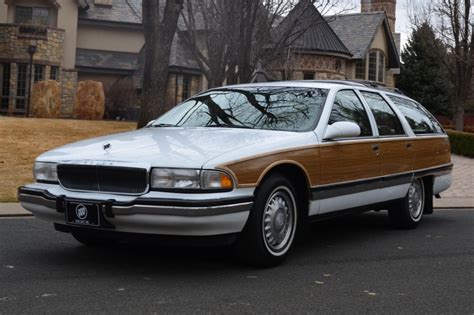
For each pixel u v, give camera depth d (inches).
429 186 311.6
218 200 179.2
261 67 695.7
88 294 173.6
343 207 238.7
